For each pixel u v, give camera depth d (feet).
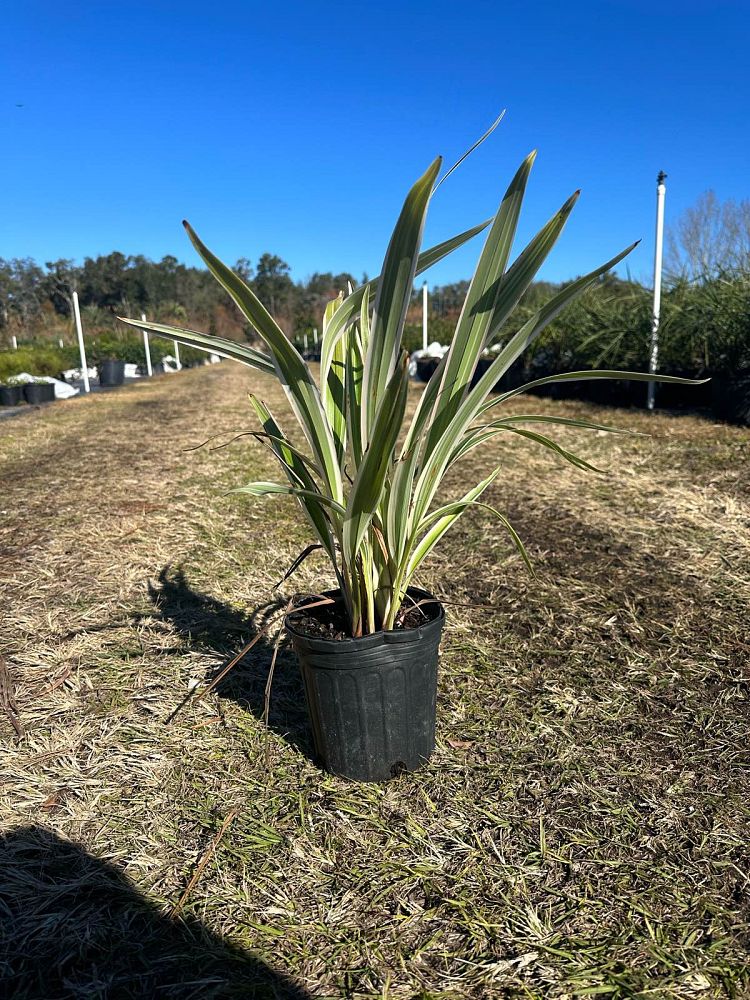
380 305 3.70
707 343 21.03
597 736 5.29
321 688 4.56
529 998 3.24
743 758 4.95
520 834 4.30
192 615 7.52
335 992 3.28
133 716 5.63
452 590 8.15
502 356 4.03
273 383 50.49
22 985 3.32
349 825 4.39
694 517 10.44
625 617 7.27
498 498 12.30
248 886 3.92
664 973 3.34
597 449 16.30
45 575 8.77
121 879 3.99
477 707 5.72
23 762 5.05
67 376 55.26
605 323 25.16
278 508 12.07
